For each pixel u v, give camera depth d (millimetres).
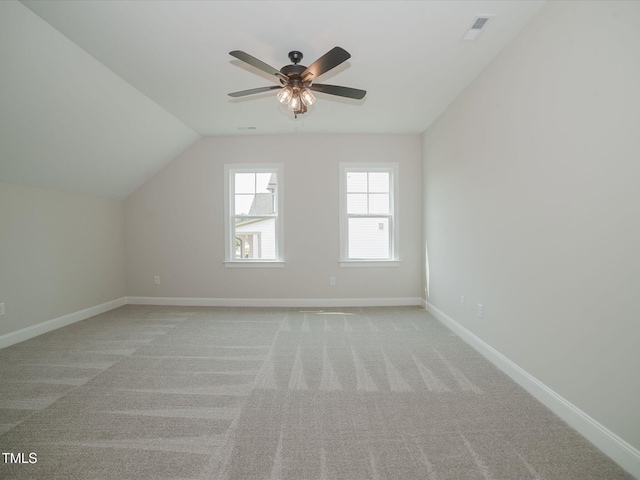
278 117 3980
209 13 2088
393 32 2299
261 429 1816
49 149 3098
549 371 2018
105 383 2348
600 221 1634
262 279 4746
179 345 3117
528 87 2191
